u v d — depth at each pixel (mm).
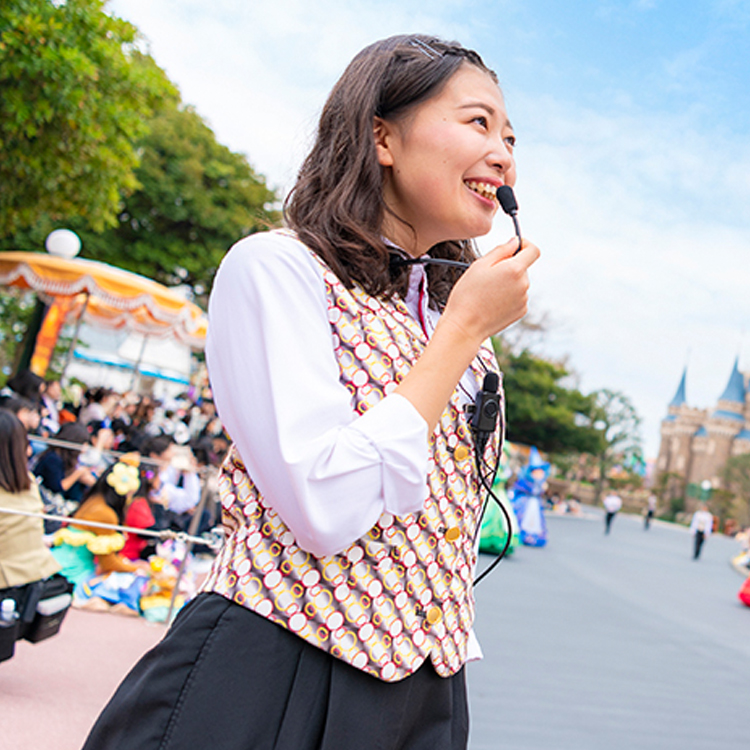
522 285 1000
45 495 5703
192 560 6207
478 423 1107
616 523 41125
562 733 4477
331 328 1010
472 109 1115
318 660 969
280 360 939
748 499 81250
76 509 5785
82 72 6691
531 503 17156
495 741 4188
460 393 1142
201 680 945
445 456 1070
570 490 76500
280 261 984
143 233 19641
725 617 10711
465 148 1100
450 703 1101
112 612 5059
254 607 958
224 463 1060
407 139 1123
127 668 4008
